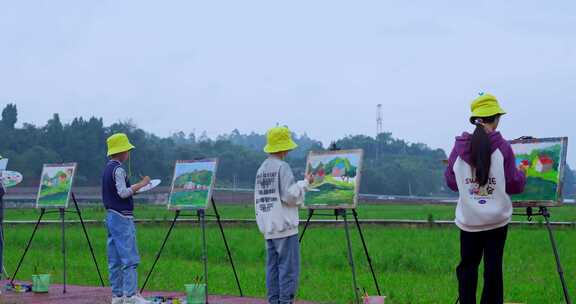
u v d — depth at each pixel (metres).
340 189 8.77
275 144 8.05
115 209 9.14
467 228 7.10
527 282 12.56
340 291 11.61
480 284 12.51
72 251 20.14
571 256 16.77
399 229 25.84
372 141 158.75
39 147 89.50
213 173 10.24
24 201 70.38
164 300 9.84
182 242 21.16
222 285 12.56
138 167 102.12
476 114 7.06
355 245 19.88
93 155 96.88
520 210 34.88
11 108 104.00
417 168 136.88
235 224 29.73
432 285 12.25
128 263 9.10
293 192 7.82
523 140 7.93
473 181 6.99
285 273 7.95
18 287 11.25
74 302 9.97
